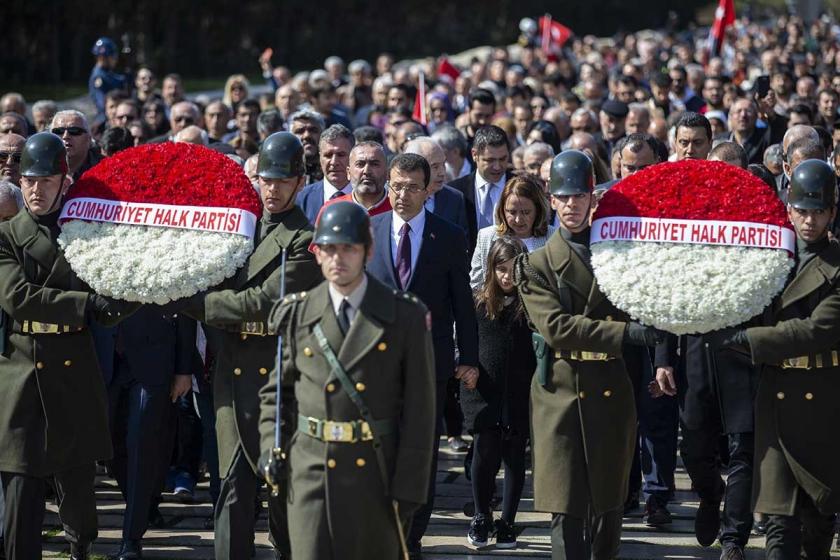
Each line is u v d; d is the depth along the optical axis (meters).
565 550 18.81
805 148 24.73
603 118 36.69
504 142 27.67
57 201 19.78
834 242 18.61
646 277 17.91
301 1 135.25
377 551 16.47
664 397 23.28
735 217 18.16
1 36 102.88
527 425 22.06
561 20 173.00
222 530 19.12
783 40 113.38
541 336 19.16
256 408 19.05
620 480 19.09
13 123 30.72
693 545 22.64
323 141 24.80
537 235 23.48
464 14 161.75
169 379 22.16
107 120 43.62
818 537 19.33
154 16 119.81
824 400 18.55
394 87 45.78
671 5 184.38
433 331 21.17
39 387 19.66
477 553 22.17
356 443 16.27
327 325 16.39
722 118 37.75
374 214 23.00
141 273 18.69
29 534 19.83
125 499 23.92
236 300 18.89
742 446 20.81
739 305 17.75
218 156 19.58
